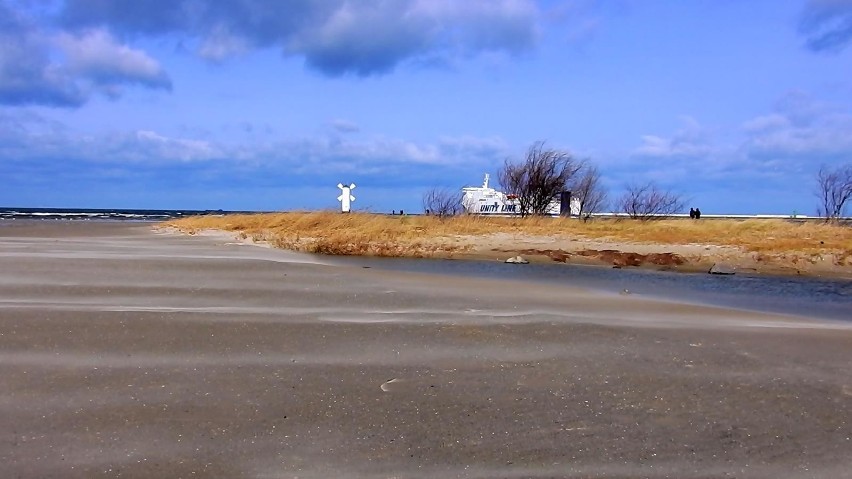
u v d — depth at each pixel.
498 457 4.33
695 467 4.23
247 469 4.07
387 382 5.89
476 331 8.02
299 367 6.30
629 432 4.80
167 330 7.68
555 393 5.66
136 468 4.04
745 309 11.36
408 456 4.31
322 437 4.60
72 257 16.34
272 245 23.83
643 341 7.70
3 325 7.68
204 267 14.43
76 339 7.13
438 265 19.23
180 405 5.16
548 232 26.70
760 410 5.32
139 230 37.03
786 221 31.73
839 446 4.61
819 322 9.85
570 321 8.84
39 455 4.19
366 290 11.62
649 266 19.94
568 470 4.15
